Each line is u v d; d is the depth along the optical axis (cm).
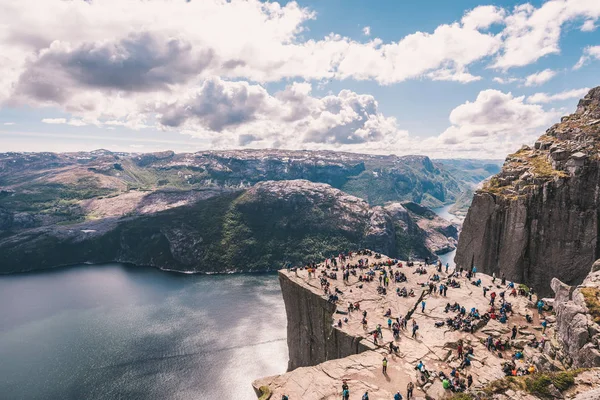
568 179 8969
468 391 3822
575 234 8844
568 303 4625
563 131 10488
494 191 10131
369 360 5475
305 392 4750
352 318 6938
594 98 11056
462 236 10725
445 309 6825
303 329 8862
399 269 9225
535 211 9300
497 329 5894
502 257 9700
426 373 4916
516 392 3419
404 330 6316
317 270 9700
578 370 3466
